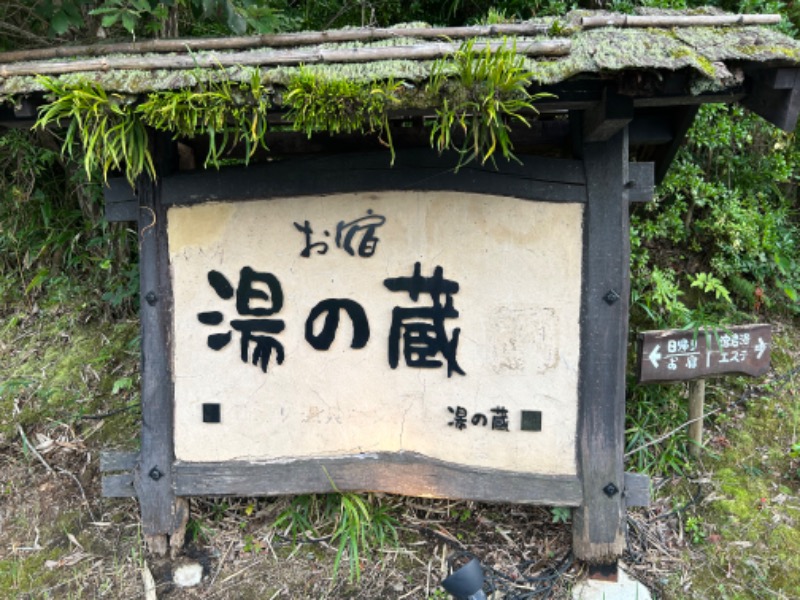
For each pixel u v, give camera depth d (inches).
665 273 143.9
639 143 103.7
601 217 94.0
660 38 72.4
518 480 100.5
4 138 146.6
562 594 99.7
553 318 97.5
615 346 96.5
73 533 114.1
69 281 164.2
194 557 107.8
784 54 67.7
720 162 156.3
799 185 167.2
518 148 113.5
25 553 110.8
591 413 98.3
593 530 100.0
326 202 98.3
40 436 133.9
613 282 95.0
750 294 149.9
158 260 101.2
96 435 134.6
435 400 101.7
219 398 104.3
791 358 147.9
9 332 158.2
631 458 126.8
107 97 72.7
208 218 100.0
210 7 103.3
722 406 138.2
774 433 131.7
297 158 97.2
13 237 158.9
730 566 105.0
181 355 103.6
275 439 104.8
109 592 102.6
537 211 95.6
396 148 96.2
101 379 146.6
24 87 74.8
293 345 102.4
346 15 165.0
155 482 105.6
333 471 103.8
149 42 85.0
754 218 148.6
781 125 73.0
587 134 89.4
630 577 102.9
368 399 103.0
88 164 72.9
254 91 70.1
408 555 107.0
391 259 98.9
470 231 97.0
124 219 101.6
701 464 125.8
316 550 108.8
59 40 133.6
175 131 95.3
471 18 153.3
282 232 99.6
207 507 115.9
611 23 77.9
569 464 100.3
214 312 102.2
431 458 102.7
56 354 153.1
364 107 71.2
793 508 115.1
